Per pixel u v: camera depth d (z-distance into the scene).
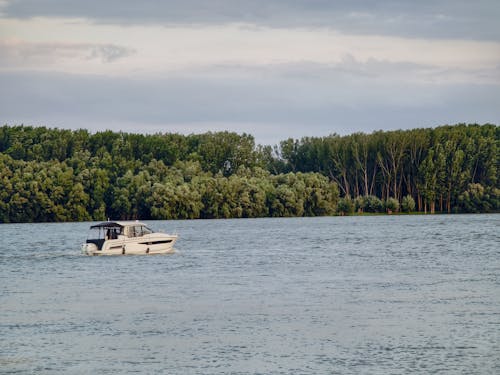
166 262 143.12
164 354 69.12
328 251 167.12
